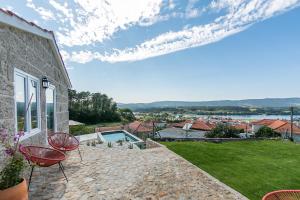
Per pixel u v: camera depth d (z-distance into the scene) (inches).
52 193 146.3
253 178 214.7
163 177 181.6
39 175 182.1
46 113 282.4
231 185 195.5
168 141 464.8
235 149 362.3
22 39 197.6
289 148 381.1
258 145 412.8
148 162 229.1
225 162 275.0
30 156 147.2
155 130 712.4
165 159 242.4
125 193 148.6
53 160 152.1
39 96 251.6
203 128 1283.2
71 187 157.2
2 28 156.6
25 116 205.6
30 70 220.2
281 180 209.9
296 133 888.3
